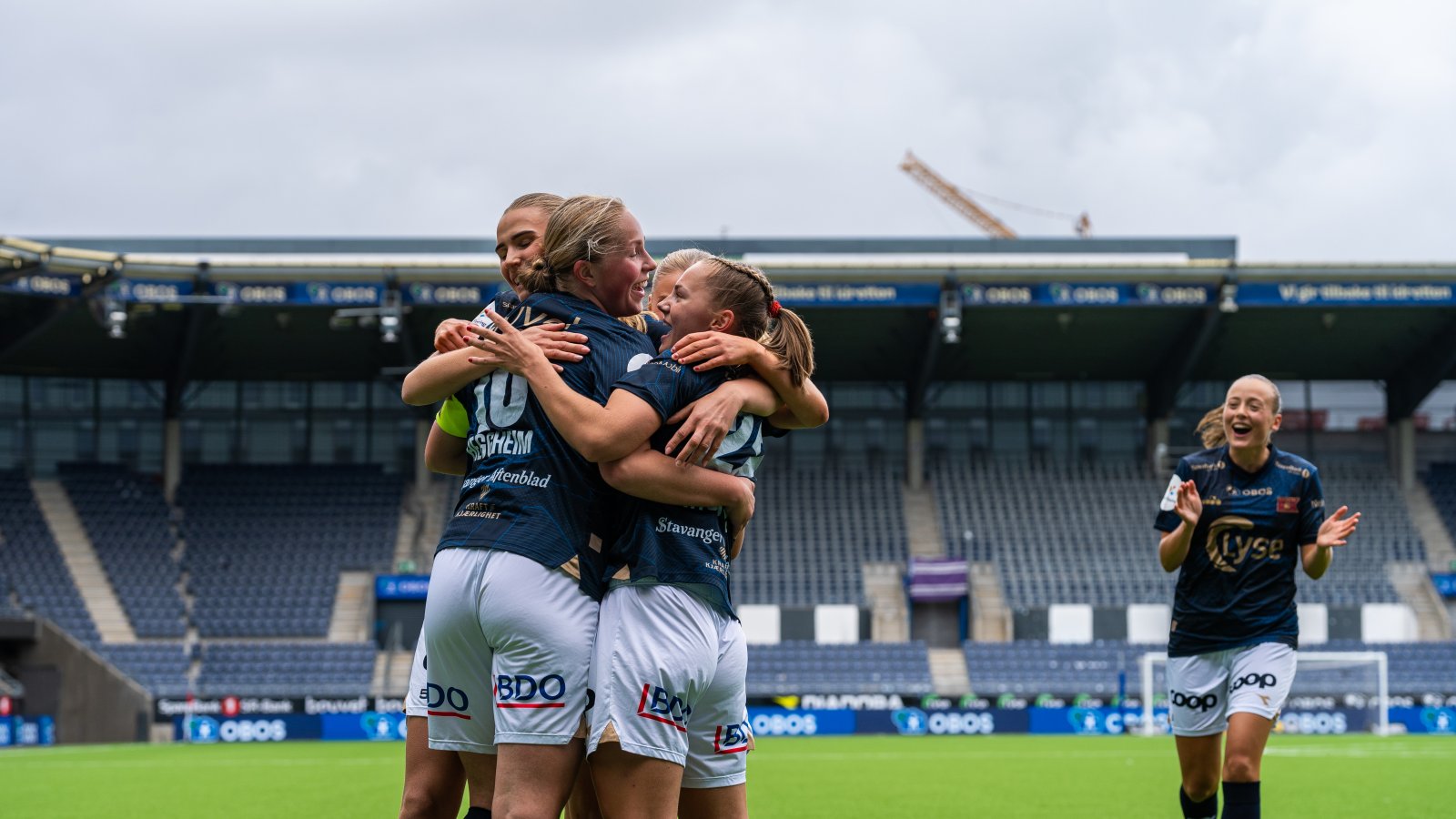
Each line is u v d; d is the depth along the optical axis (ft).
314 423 138.41
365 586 125.59
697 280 14.42
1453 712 110.22
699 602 13.62
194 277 107.76
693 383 13.60
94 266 101.19
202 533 128.47
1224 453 23.39
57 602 114.73
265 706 107.45
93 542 124.16
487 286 110.32
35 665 105.19
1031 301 111.65
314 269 108.47
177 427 134.10
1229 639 22.70
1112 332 127.95
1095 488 137.59
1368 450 139.03
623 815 13.12
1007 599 126.00
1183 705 23.43
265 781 57.98
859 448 140.46
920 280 111.55
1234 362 135.03
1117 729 110.83
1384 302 111.34
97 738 105.50
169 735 106.93
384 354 132.26
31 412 132.67
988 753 79.46
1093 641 123.95
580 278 14.03
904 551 131.23
